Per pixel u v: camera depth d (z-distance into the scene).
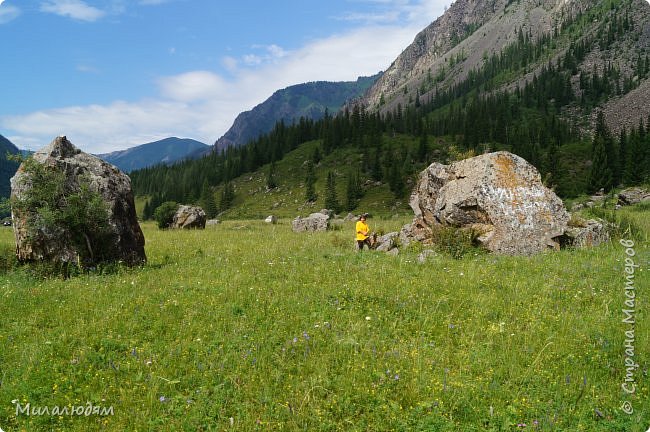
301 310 9.49
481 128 193.62
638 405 6.03
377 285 11.39
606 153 123.00
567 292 10.68
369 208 152.75
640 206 42.84
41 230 14.41
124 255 15.72
